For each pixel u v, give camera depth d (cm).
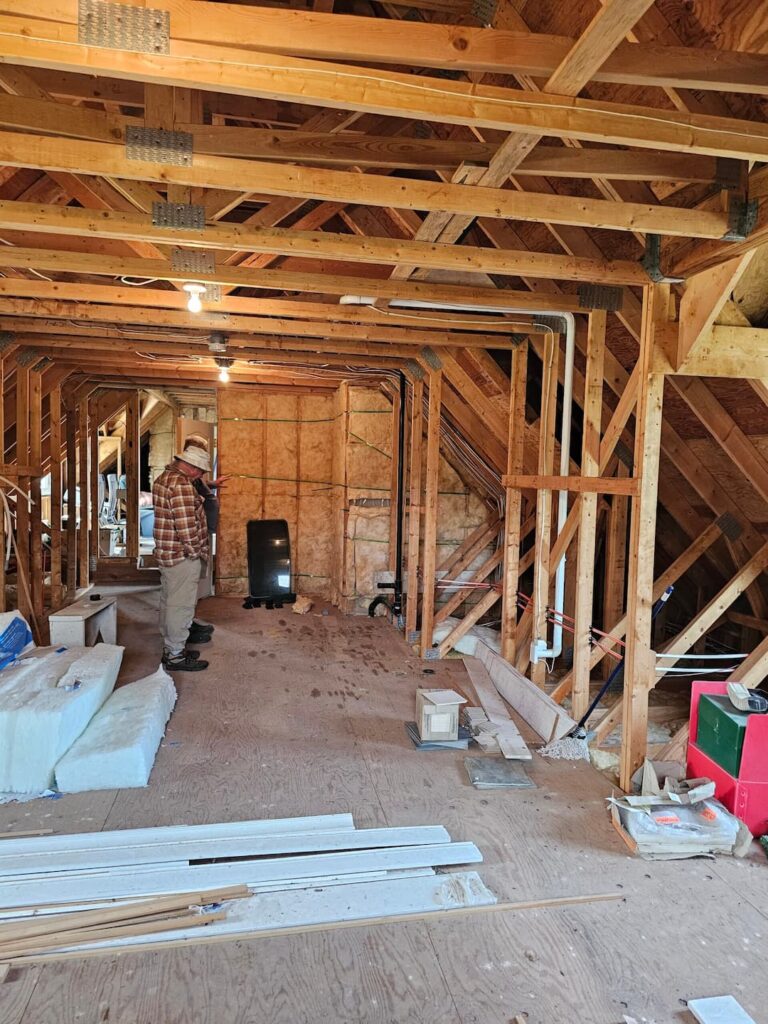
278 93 148
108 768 260
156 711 305
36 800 250
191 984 162
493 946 179
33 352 478
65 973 165
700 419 298
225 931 179
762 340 260
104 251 290
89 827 230
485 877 209
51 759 257
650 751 304
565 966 172
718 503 366
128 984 162
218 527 654
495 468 520
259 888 197
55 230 218
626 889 206
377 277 331
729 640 498
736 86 157
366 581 589
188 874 201
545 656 379
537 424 432
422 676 424
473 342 383
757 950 180
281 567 627
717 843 226
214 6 142
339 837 225
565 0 186
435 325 343
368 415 580
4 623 343
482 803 258
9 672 306
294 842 221
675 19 180
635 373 291
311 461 659
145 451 1135
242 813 243
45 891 191
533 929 186
